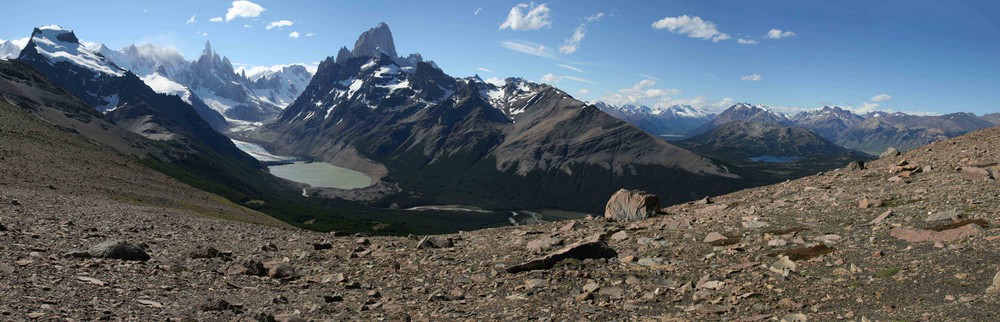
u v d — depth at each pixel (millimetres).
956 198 28219
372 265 28781
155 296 18375
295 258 31375
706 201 43844
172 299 18438
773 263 22188
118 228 37375
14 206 41375
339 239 38969
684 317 17359
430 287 23922
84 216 42594
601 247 26703
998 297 14805
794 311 16969
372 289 23781
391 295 22547
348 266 28875
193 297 19250
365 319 18453
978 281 16578
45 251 23375
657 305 19156
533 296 21438
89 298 16469
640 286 21562
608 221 39531
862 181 39594
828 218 28969
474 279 24703
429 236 39875
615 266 24953
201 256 28719
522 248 31391
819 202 33688
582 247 26500
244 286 22734
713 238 27859
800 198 36062
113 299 16906
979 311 14188
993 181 30875
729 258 24094
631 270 24047
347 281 25156
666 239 29672
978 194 28203
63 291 16734
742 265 22406
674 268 23562
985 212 24297
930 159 44250
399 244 35312
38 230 30297
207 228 45094
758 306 17672
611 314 18391
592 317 18109
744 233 28516
